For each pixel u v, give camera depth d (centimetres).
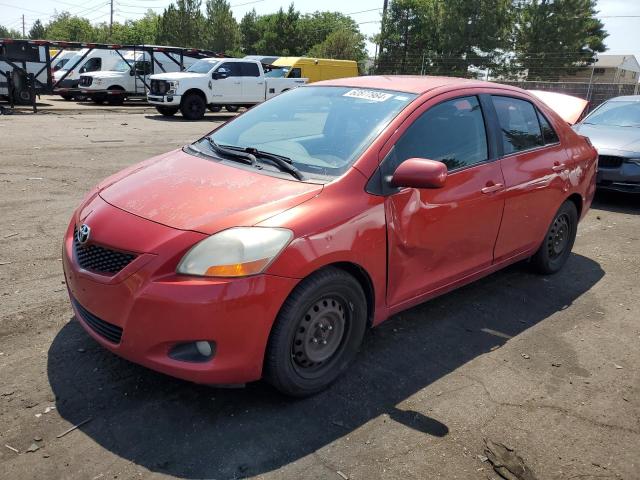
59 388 303
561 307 451
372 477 254
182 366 268
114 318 278
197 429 279
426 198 347
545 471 266
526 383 338
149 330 267
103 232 289
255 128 391
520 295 468
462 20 4325
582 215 531
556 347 385
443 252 369
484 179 391
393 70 4634
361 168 321
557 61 4359
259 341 274
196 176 327
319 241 286
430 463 266
